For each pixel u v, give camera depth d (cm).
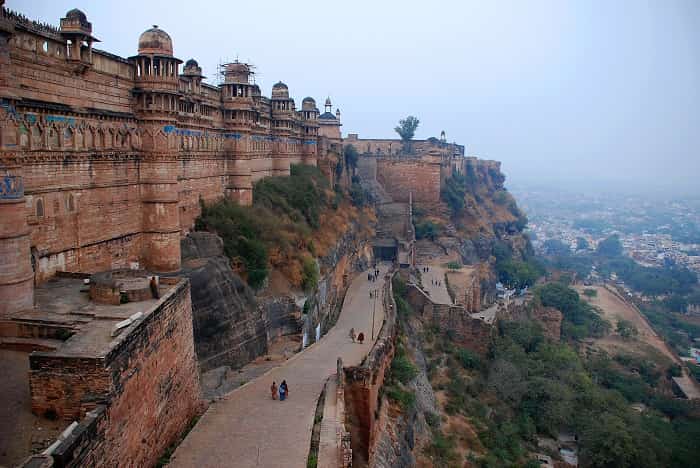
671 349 8219
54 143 2458
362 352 3622
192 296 3098
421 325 5931
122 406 1531
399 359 4191
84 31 2566
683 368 7375
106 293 2033
